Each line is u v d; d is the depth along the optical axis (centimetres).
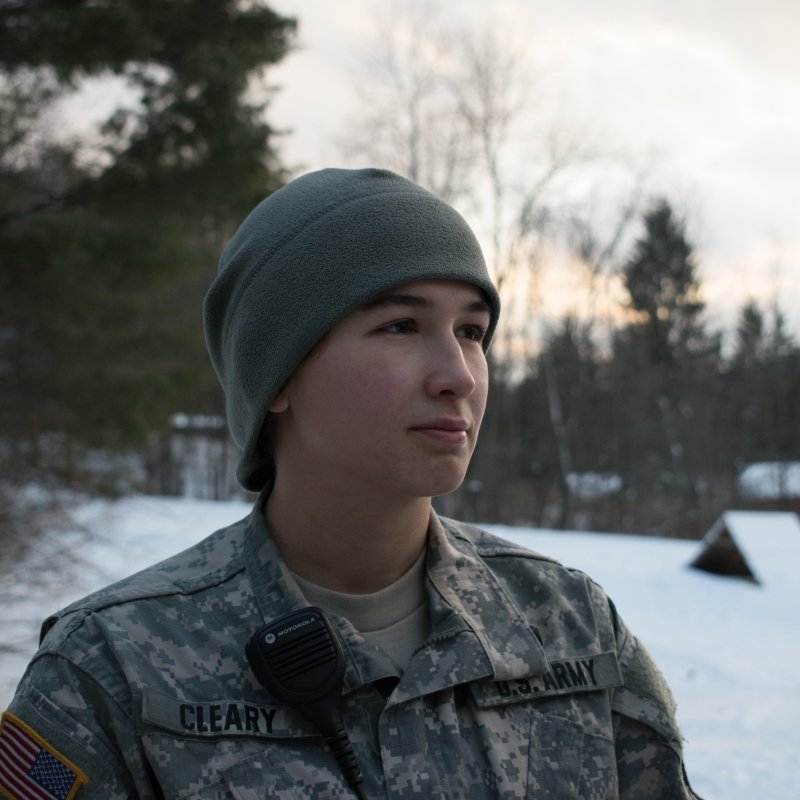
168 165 891
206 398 1471
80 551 951
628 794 143
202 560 142
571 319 3491
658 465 3572
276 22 878
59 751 120
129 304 956
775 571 1352
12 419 905
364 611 138
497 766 128
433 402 128
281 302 132
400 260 128
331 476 133
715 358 4022
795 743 621
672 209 4153
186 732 121
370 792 122
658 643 991
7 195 851
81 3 809
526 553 157
